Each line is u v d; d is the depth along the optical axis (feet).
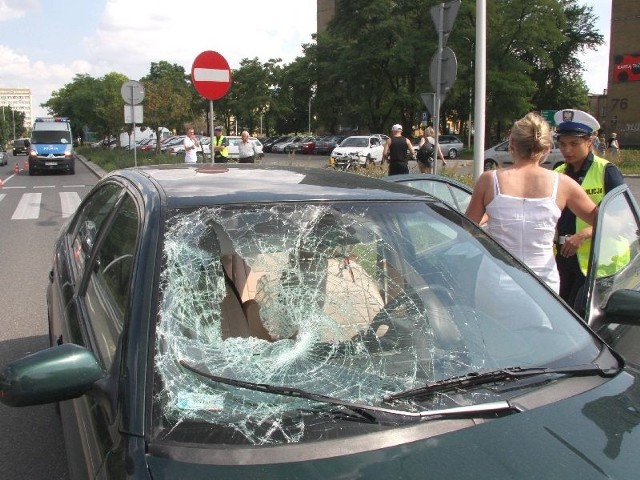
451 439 5.48
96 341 6.99
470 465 5.18
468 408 5.84
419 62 136.67
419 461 5.20
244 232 7.45
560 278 12.60
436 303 7.54
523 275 8.06
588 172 12.99
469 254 8.14
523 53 139.23
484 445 5.42
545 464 5.24
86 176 88.02
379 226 8.04
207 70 31.89
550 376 6.48
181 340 6.26
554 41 133.80
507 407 5.91
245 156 62.13
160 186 8.20
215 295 7.04
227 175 9.12
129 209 8.29
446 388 6.17
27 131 476.13
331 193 8.30
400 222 8.20
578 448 5.45
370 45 142.82
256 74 199.72
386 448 5.32
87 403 6.66
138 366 5.79
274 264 7.55
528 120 10.68
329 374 6.35
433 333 7.18
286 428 5.44
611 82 146.20
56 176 88.48
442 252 8.11
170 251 6.82
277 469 5.04
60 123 93.56
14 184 73.20
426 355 6.83
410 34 137.18
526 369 6.54
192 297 6.70
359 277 7.74
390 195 8.59
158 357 5.90
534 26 129.59
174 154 102.58
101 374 6.05
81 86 193.36
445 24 28.71
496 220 10.85
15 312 20.29
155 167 10.44
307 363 6.53
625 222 11.59
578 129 12.75
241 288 7.41
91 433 6.09
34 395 5.77
